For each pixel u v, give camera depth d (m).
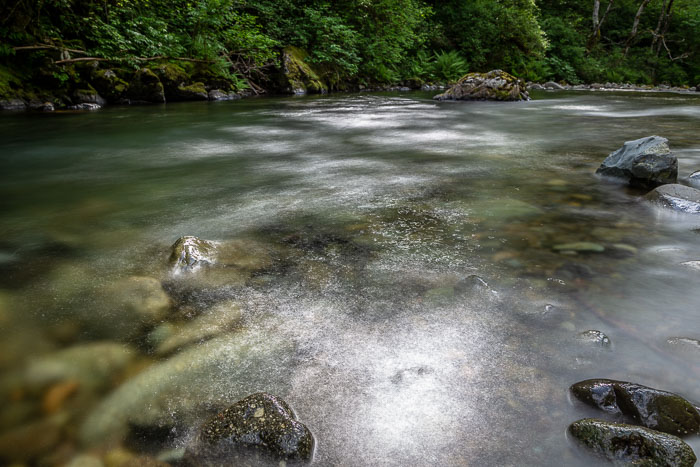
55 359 1.55
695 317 1.77
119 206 3.34
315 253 2.44
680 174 4.20
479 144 6.21
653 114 10.34
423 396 1.37
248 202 3.43
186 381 1.45
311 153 5.57
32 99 10.22
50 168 4.70
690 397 1.34
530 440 1.20
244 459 1.16
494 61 25.52
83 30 11.54
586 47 31.59
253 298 1.96
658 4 35.28
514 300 1.92
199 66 13.82
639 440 1.13
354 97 15.21
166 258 2.37
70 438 1.23
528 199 3.46
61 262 2.33
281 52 16.64
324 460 1.15
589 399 1.31
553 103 13.84
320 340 1.65
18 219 3.04
